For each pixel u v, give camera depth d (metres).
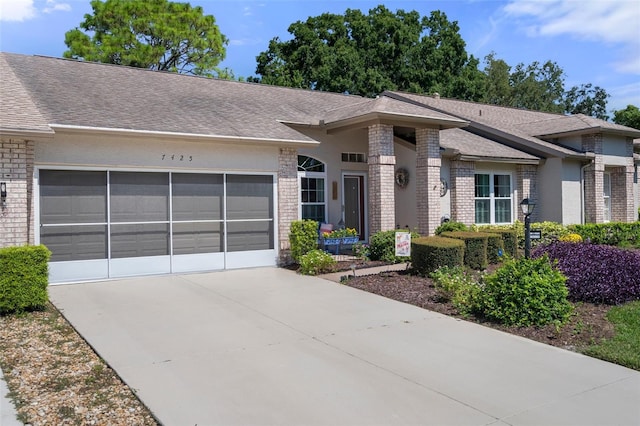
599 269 8.77
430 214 14.28
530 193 17.77
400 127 15.34
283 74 34.25
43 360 5.95
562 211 17.41
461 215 15.81
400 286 10.06
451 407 4.78
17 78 11.87
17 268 7.80
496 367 5.87
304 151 14.79
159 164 10.83
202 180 11.48
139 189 10.73
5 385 5.20
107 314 7.93
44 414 4.55
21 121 8.94
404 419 4.52
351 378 5.46
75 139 9.88
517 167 17.62
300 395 5.00
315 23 36.09
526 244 9.67
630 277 8.66
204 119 12.04
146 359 5.96
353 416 4.56
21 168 8.94
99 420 4.45
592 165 18.27
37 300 7.96
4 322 7.48
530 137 18.94
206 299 9.02
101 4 28.94
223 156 11.64
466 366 5.89
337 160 15.48
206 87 15.77
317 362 5.94
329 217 15.31
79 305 8.46
